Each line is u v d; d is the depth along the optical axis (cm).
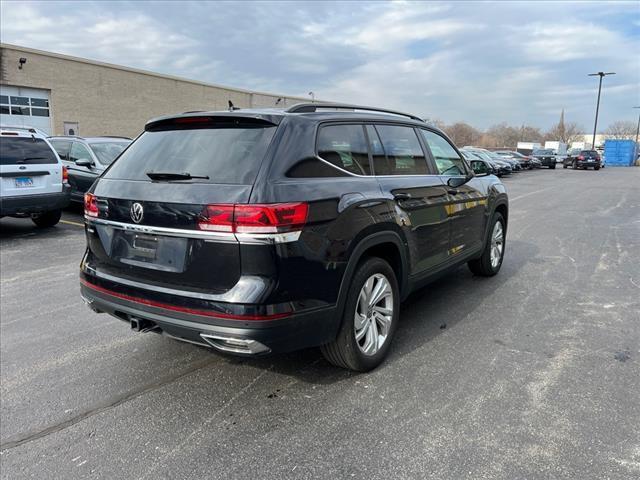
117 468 258
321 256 296
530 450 267
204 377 356
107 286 325
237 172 287
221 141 313
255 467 257
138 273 312
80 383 349
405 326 448
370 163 366
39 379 355
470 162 571
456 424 292
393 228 362
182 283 292
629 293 550
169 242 296
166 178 305
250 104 4294
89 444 279
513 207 1370
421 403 316
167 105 3478
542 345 406
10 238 866
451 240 469
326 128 334
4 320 473
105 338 430
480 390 332
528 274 627
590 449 268
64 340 425
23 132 840
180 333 293
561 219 1130
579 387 335
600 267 666
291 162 295
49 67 2711
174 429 292
